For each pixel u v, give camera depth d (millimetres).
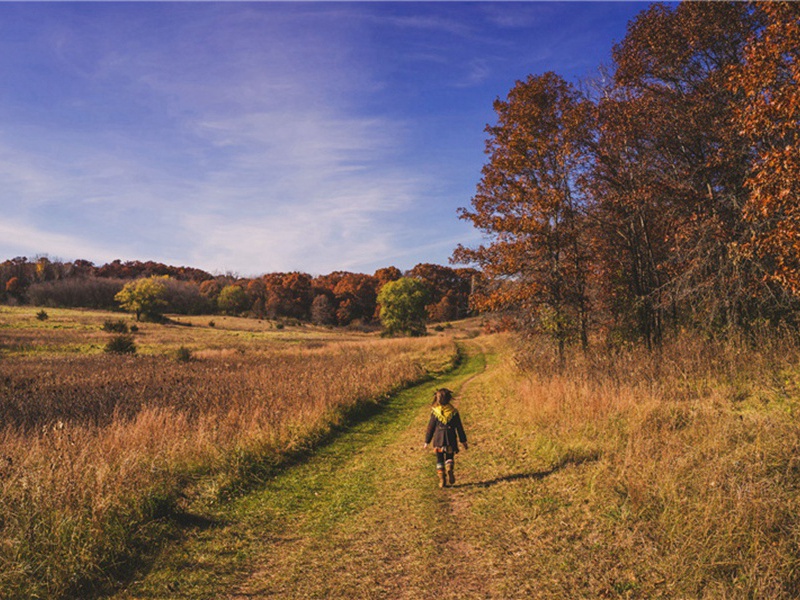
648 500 5645
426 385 22078
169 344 51000
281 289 127250
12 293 127375
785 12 8586
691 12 14469
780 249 8805
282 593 4699
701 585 4242
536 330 18141
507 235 17641
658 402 9336
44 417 11844
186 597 4621
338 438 11805
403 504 7141
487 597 4449
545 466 8062
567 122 16406
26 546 4820
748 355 11242
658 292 17047
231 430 10297
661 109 15469
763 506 4922
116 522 5691
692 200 15391
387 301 82312
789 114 8148
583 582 4551
